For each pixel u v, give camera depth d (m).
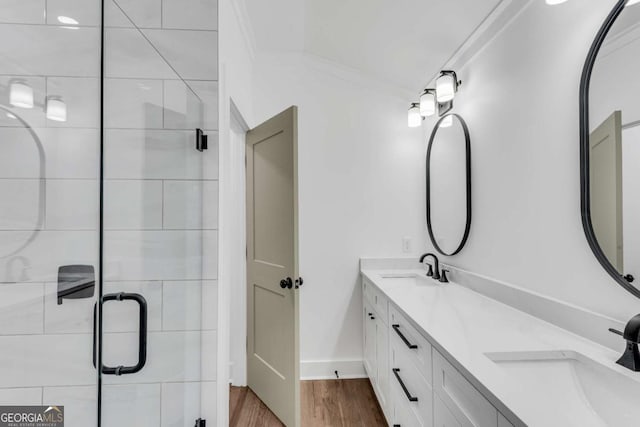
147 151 1.23
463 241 1.93
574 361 0.95
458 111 2.02
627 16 0.93
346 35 2.17
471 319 1.27
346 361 2.49
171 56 1.43
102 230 1.05
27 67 0.88
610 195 0.98
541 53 1.29
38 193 0.88
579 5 1.11
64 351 0.92
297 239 1.82
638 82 0.89
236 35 1.88
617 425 0.78
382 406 1.88
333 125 2.53
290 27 2.19
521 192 1.42
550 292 1.25
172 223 1.33
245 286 2.35
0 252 0.81
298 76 2.51
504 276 1.55
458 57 1.95
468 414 0.85
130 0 1.35
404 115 2.55
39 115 0.89
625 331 0.83
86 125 1.02
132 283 1.17
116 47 1.16
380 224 2.54
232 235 2.37
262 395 2.14
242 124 2.19
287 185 1.88
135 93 1.20
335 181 2.53
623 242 0.94
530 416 0.62
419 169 2.55
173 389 1.32
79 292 0.96
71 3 0.99
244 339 2.35
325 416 1.97
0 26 0.87
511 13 1.46
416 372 1.28
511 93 1.49
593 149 1.04
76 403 0.94
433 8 1.69
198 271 1.44
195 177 1.42
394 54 2.20
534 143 1.34
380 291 1.90
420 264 2.52
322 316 2.50
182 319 1.36
